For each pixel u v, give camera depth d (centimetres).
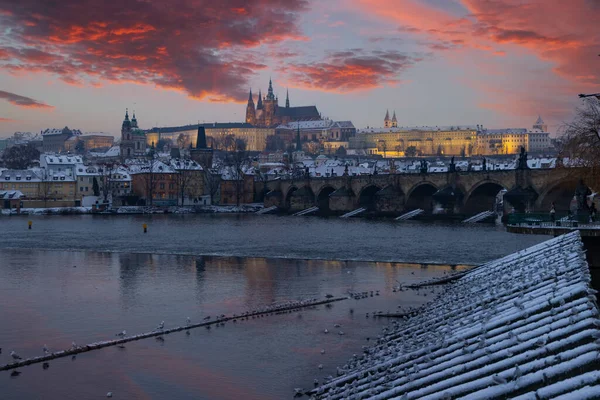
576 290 4159
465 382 3475
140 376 4928
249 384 4750
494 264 7812
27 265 10969
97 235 16988
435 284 8606
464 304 5734
